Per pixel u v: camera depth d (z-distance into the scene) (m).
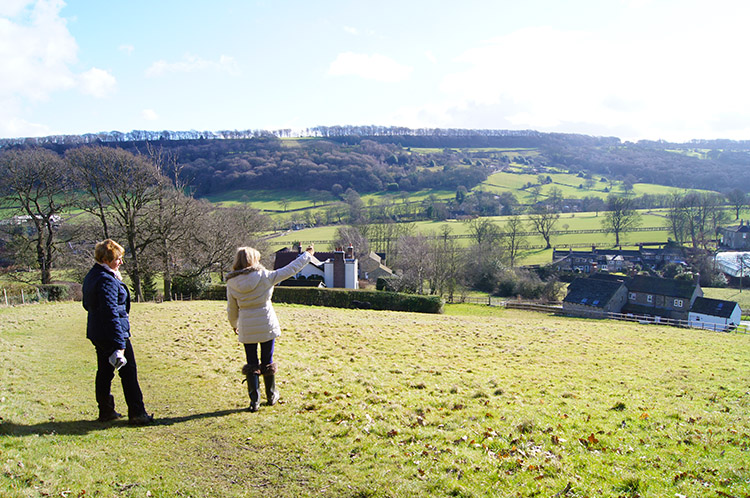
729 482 5.34
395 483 5.14
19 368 10.49
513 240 94.88
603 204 136.75
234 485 5.04
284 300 44.09
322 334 19.58
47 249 41.00
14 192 39.44
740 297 74.75
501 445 6.37
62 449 5.56
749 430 7.59
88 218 42.53
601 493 5.04
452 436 6.69
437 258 66.25
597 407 9.09
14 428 6.11
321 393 9.10
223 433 6.51
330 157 155.38
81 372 10.51
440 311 43.31
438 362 14.59
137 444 6.00
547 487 5.14
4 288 30.88
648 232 110.31
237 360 12.31
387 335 20.55
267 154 148.62
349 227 89.75
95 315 6.41
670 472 5.62
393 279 62.19
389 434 6.69
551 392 10.49
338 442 6.26
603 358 17.14
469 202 129.38
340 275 55.06
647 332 29.78
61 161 40.31
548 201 137.50
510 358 16.19
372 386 10.24
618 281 66.12
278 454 5.84
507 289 77.00
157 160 40.38
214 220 48.41
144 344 15.12
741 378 13.51
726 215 104.19
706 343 24.59
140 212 38.34
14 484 4.57
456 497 4.94
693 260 92.00
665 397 10.68
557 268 87.81
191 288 45.00
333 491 4.98
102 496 4.63
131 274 38.78
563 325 32.12
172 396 8.60
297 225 109.31
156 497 4.71
